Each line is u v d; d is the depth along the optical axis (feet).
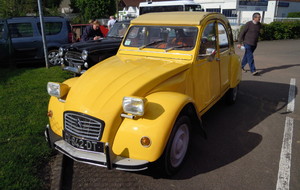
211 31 14.85
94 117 10.01
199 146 14.14
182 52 13.48
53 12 95.66
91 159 10.05
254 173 11.78
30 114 16.60
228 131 15.97
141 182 11.15
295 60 40.42
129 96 10.01
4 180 10.28
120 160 9.86
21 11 81.82
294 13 99.14
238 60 19.61
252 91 24.16
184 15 14.55
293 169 12.10
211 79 15.25
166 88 11.61
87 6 98.58
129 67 12.43
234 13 87.56
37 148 12.69
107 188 10.78
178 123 10.77
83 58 24.18
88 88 11.00
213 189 10.72
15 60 31.76
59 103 11.76
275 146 14.19
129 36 15.44
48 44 33.40
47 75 26.76
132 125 9.88
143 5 64.44
